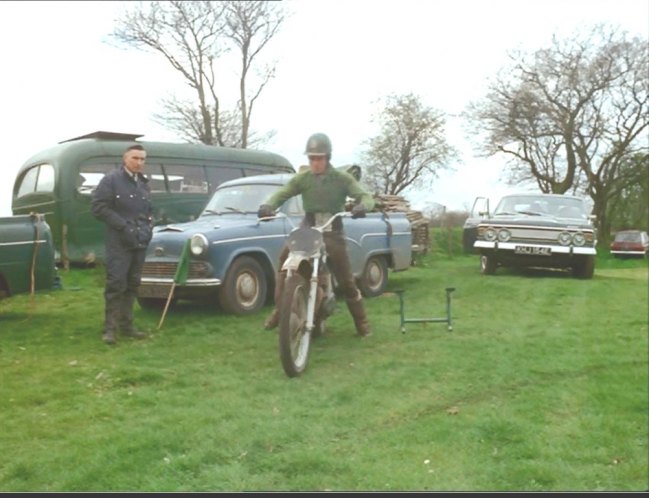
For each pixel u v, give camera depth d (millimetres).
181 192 14508
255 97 17156
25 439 3904
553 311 8570
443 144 19891
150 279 7641
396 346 6383
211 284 7555
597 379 5449
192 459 3639
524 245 12656
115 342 6391
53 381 5086
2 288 7121
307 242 5551
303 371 5441
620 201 32625
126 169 6496
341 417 4395
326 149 5988
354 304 6602
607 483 3605
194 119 17531
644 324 7711
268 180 8953
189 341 6543
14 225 7121
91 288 10375
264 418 4332
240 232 7898
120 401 4645
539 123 18484
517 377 5434
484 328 7328
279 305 5871
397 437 4098
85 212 12883
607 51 13664
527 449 3992
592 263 12664
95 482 3367
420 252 14133
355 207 5887
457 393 5000
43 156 13172
